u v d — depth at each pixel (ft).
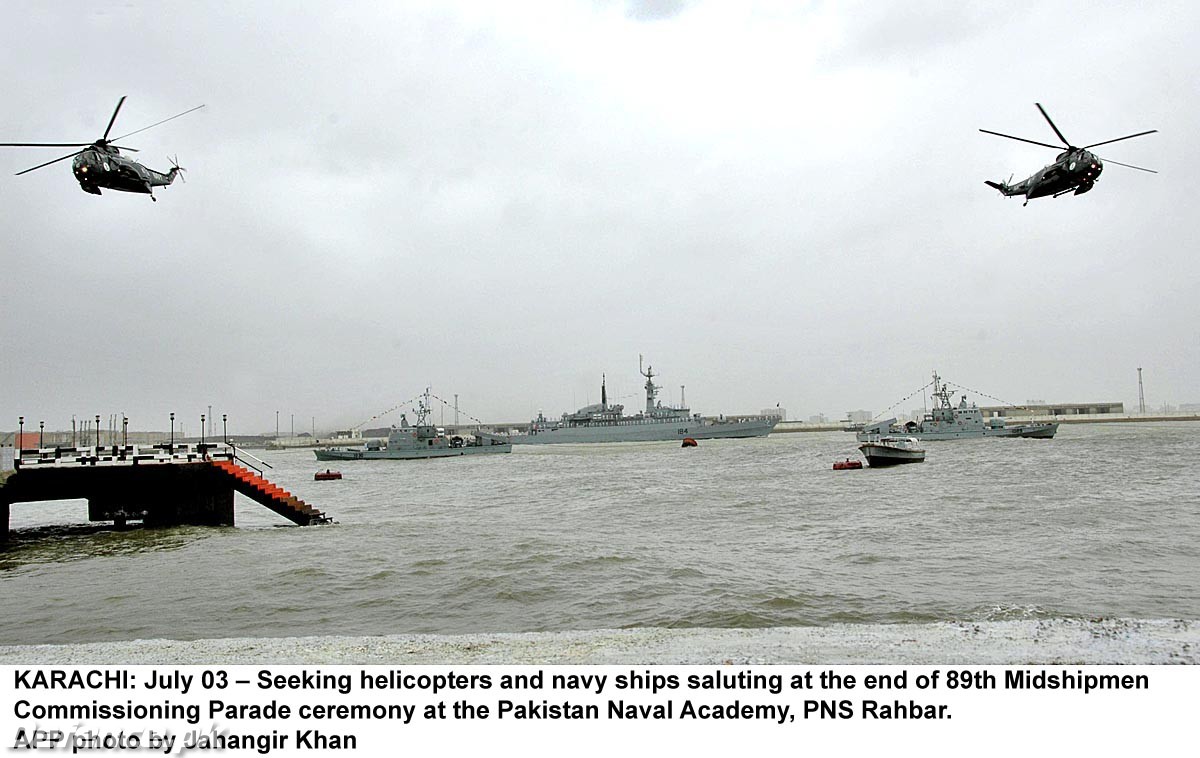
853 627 35.40
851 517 120.06
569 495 182.70
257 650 34.96
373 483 263.70
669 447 520.83
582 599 60.80
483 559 79.46
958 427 422.00
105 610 59.98
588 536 101.76
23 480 108.68
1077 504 127.54
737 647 32.71
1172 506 122.11
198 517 119.65
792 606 57.06
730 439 643.45
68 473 110.32
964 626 34.73
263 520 136.67
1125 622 34.12
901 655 30.35
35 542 104.17
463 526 116.98
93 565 83.30
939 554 81.92
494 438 474.90
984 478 191.42
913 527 105.19
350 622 54.75
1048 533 95.55
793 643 33.06
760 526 112.27
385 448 454.81
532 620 54.44
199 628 53.78
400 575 71.97
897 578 68.54
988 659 29.35
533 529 112.37
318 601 61.77
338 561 80.74
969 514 118.62
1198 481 166.71
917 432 426.51
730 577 68.90
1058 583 65.21
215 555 87.92
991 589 63.10
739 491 176.76
